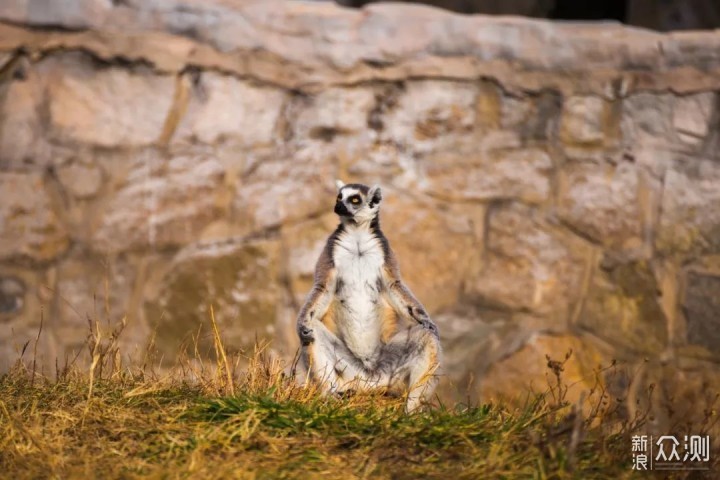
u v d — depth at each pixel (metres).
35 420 14.73
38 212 26.27
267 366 17.88
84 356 25.02
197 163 26.78
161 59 26.80
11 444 14.00
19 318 26.00
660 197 27.31
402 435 14.33
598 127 27.41
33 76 26.59
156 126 26.78
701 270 27.03
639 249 27.25
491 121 27.47
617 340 27.00
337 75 27.12
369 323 19.59
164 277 26.47
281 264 26.72
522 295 26.98
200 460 13.19
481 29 27.44
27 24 26.48
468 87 27.44
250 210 26.81
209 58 27.00
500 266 27.11
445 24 27.47
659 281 27.08
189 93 26.98
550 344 26.56
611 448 14.85
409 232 26.84
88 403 15.23
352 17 27.48
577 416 13.91
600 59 27.42
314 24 27.17
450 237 27.06
